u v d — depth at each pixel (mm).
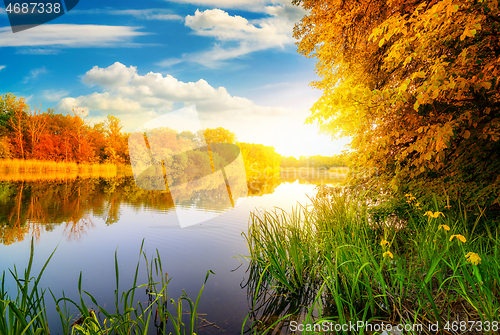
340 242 3244
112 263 4016
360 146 5453
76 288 3229
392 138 4762
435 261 2281
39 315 1929
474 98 3492
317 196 6598
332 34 6852
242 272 3682
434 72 2906
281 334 2266
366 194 5250
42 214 7707
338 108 3959
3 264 4004
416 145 3264
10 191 12125
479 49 3242
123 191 13227
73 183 16984
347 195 5750
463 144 3859
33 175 21969
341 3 6160
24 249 4676
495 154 3527
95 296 3025
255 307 2756
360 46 6520
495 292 2158
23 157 34812
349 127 5414
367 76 5910
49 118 39562
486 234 3115
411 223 3848
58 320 2541
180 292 3131
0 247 4758
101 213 7855
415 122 4297
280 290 3145
